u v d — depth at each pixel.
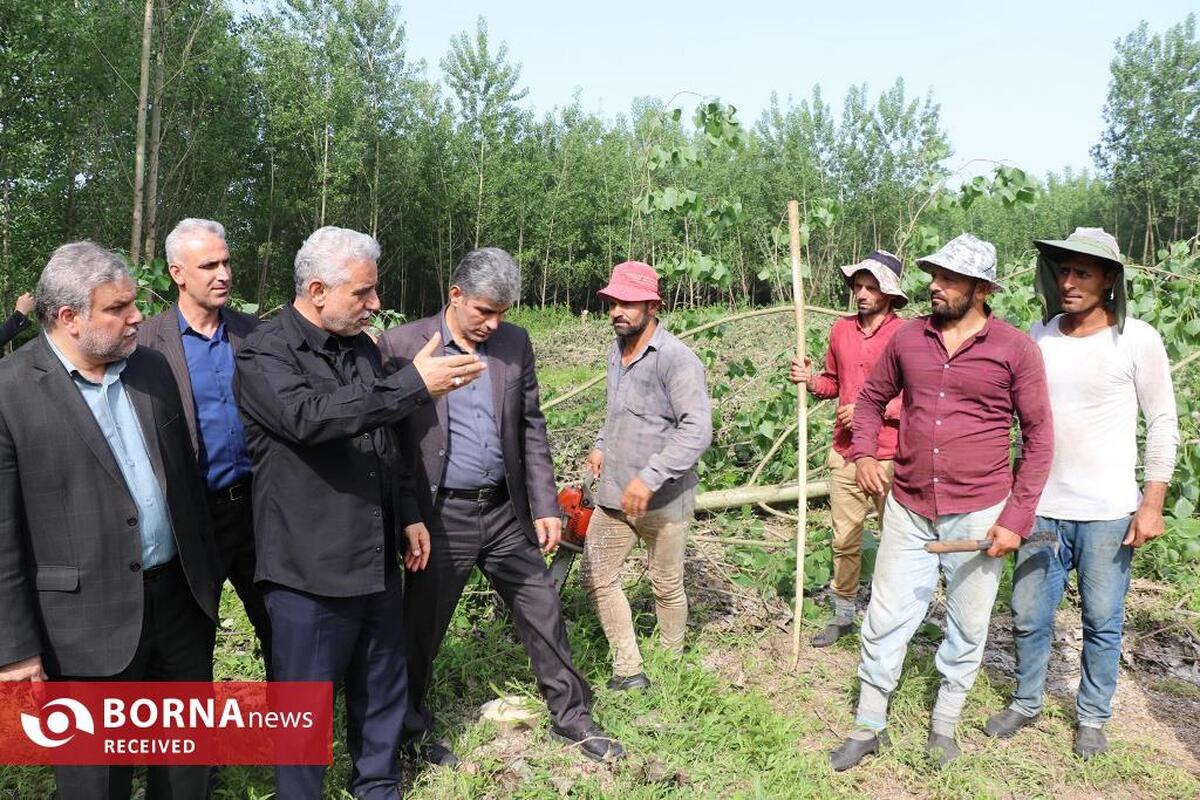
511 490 3.31
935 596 5.02
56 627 2.42
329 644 2.77
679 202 5.84
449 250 28.62
